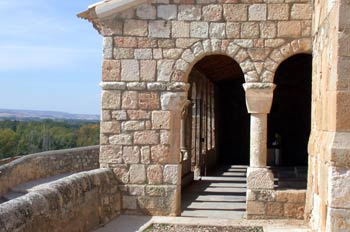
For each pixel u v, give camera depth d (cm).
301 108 2488
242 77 2555
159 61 1234
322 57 997
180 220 1174
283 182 1522
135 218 1194
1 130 4588
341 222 772
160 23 1234
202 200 1481
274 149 2417
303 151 2489
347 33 790
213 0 1218
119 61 1243
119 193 1234
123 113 1241
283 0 1201
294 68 2347
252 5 1208
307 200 1141
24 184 1831
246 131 2650
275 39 1201
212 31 1218
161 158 1230
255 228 1098
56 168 2142
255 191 1188
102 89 1246
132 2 1225
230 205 1399
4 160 2195
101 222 1108
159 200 1226
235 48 1210
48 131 5322
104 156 1241
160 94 1234
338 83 791
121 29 1243
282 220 1170
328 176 796
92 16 1239
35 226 744
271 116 2519
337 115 792
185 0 1226
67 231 897
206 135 2228
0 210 661
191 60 1225
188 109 1909
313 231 992
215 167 2445
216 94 2536
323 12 997
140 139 1236
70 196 919
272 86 1196
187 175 1816
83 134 5588
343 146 778
